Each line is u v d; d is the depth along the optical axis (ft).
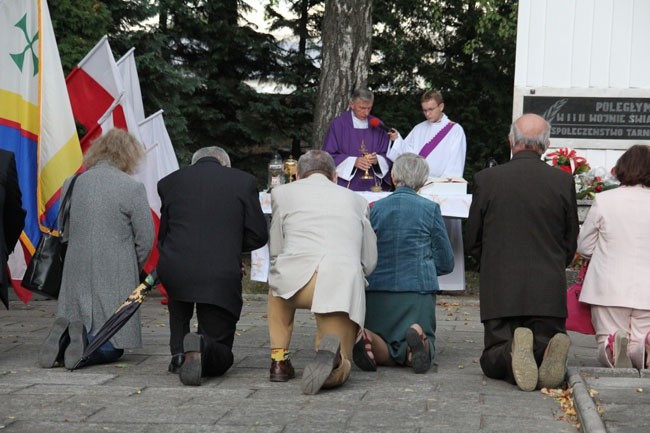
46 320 30.71
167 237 21.01
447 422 16.53
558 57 39.04
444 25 64.80
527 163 20.76
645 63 38.63
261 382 20.42
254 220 21.04
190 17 58.49
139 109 37.93
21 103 31.35
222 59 60.08
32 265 22.93
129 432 15.70
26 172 31.37
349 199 20.63
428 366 21.54
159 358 23.44
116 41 52.29
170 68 53.52
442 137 36.73
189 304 21.44
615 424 16.01
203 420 16.55
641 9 38.63
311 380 18.79
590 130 38.96
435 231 22.43
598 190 34.88
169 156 36.40
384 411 17.39
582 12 38.88
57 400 18.06
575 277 32.55
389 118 64.54
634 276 21.24
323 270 19.58
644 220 21.36
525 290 20.20
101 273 22.26
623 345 20.71
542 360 20.18
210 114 59.26
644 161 21.67
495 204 20.57
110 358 22.52
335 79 42.50
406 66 65.57
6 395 18.53
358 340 21.74
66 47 45.44
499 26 59.41
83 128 47.42
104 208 22.36
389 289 22.13
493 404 18.10
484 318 20.58
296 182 21.01
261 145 62.28
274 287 19.99
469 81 64.75
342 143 36.50
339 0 42.39
